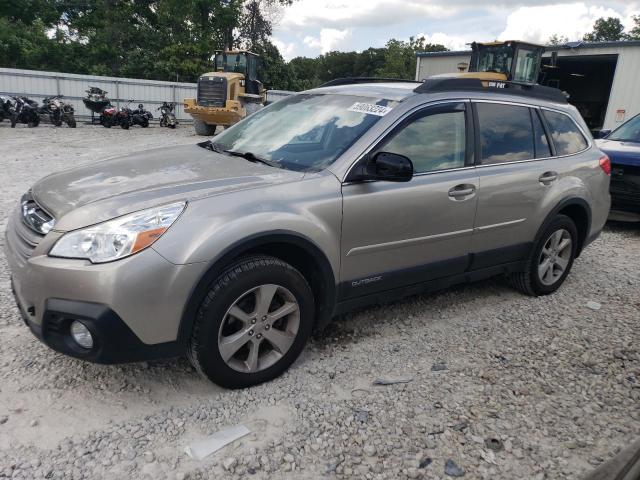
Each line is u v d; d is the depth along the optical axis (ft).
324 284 11.25
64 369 10.86
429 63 83.25
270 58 135.13
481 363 12.12
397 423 9.78
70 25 140.56
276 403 10.21
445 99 13.29
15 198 25.08
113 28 132.87
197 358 9.82
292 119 13.65
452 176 13.00
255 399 10.29
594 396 11.02
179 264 9.14
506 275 15.52
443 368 11.82
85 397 10.04
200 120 63.57
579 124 17.12
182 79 121.08
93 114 69.92
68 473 8.16
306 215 10.58
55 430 9.11
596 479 5.40
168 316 9.25
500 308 15.31
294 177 11.02
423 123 12.73
